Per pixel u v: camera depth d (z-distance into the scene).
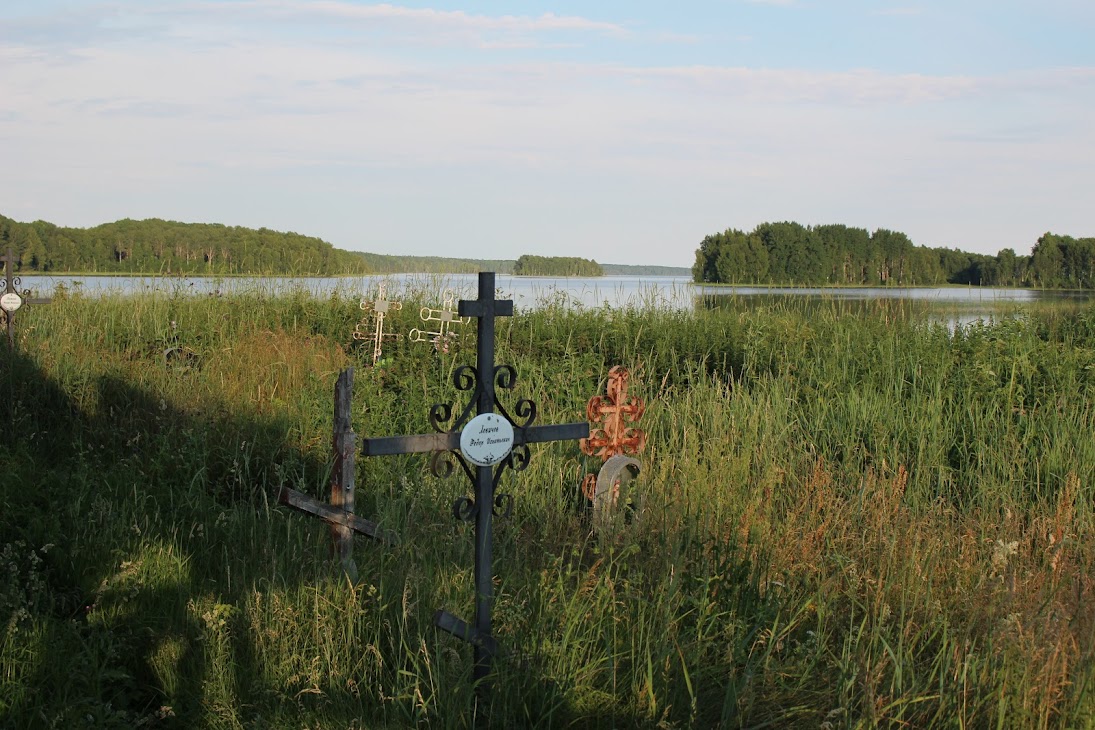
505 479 7.37
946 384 9.97
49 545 5.27
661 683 4.41
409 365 11.23
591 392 10.34
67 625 4.84
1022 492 7.50
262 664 4.72
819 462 7.32
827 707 4.42
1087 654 4.17
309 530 6.23
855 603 5.34
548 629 4.71
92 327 13.24
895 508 6.41
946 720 4.20
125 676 4.42
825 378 10.48
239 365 10.76
